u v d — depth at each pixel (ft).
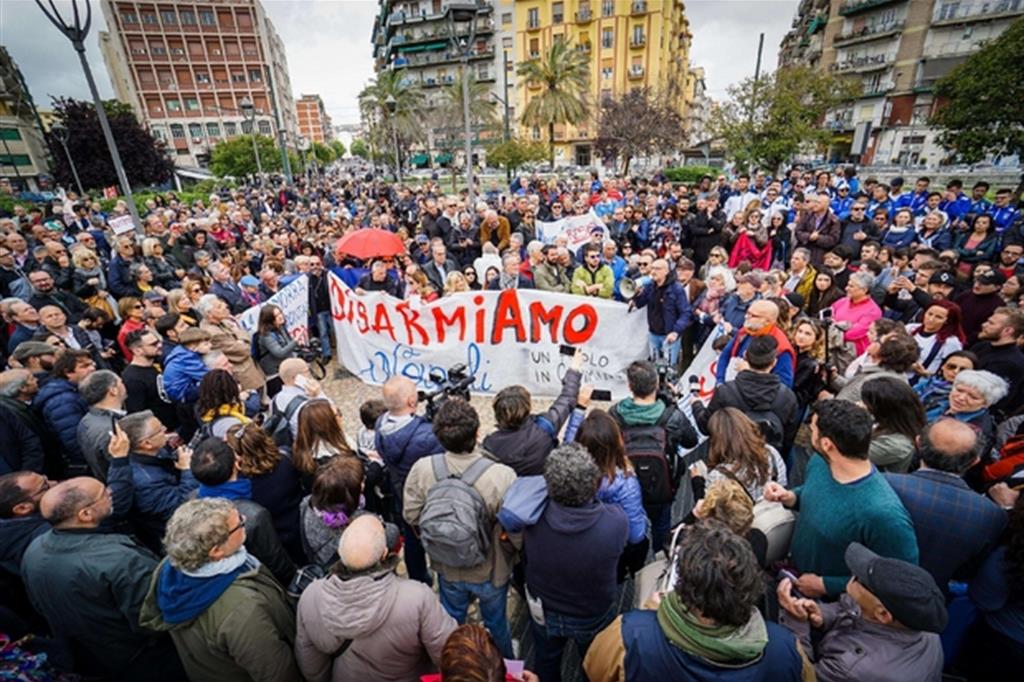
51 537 6.77
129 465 8.94
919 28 134.82
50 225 38.47
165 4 226.99
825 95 91.66
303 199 79.97
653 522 9.86
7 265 22.36
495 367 19.83
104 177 115.44
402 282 22.26
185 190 156.97
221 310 16.28
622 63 174.19
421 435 9.26
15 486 7.76
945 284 16.07
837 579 6.74
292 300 22.11
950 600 7.51
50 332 15.42
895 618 4.97
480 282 24.77
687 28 232.73
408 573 10.82
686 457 13.80
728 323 15.33
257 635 5.95
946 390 11.18
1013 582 6.30
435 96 202.08
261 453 8.82
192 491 9.71
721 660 4.59
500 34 193.36
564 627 7.22
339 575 5.95
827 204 25.54
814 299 17.48
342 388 21.38
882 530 6.43
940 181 87.35
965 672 7.23
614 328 18.43
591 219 31.22
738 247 25.00
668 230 30.40
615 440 8.04
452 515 7.28
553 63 118.11
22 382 11.37
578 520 6.63
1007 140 46.16
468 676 4.51
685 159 175.63
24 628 7.86
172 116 240.12
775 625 5.27
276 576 7.95
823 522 6.97
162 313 16.83
